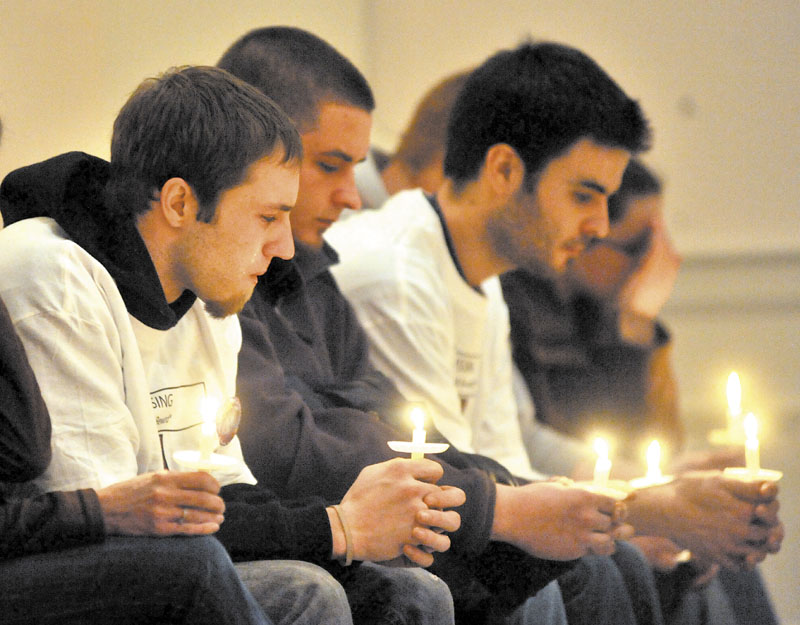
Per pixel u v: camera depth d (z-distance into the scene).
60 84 8.93
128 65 9.66
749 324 15.68
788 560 13.91
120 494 4.43
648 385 11.31
